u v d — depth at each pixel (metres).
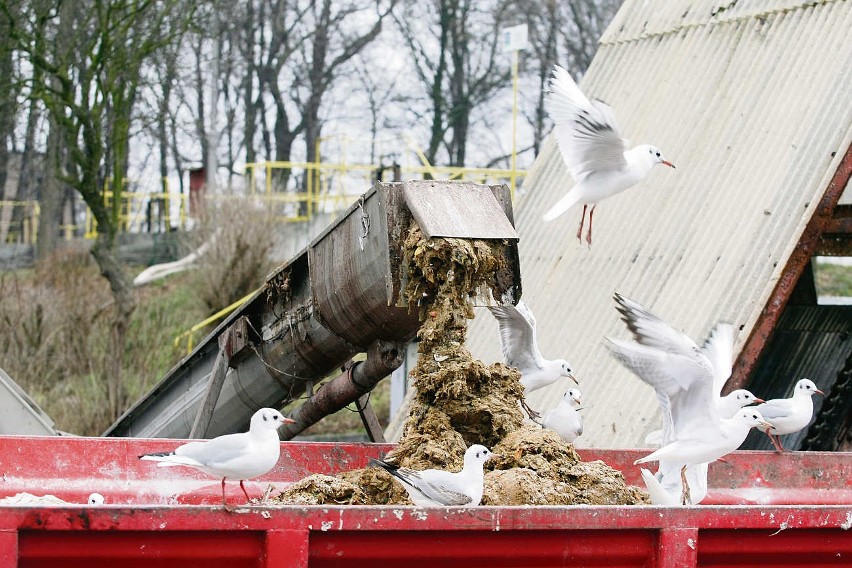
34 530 4.84
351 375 8.87
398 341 8.45
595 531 5.68
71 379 19.91
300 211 32.91
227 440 6.10
